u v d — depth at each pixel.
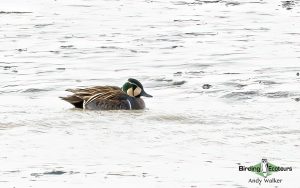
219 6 42.31
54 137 14.13
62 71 23.31
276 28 33.72
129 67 23.92
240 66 23.80
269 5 42.19
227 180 11.09
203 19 37.06
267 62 24.52
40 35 31.69
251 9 40.81
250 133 14.69
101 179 11.05
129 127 15.17
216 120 16.03
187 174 11.44
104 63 24.73
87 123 15.53
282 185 10.82
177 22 35.97
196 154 12.95
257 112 16.97
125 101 17.66
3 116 16.30
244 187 10.70
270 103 18.17
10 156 12.62
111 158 12.54
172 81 21.34
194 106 17.94
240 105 18.02
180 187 10.66
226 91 19.70
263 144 13.80
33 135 14.28
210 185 10.78
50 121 15.67
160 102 18.69
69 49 27.89
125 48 28.00
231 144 13.77
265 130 14.98
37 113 16.86
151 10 40.75
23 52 27.30
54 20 36.50
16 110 17.34
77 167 11.84
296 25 34.75
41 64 24.67
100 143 13.67
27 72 23.20
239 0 44.38
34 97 19.48
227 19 37.03
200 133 14.66
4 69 23.77
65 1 43.91
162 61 25.00
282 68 23.23
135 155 12.80
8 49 28.00
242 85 20.45
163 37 30.98
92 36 31.30
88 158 12.52
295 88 19.80
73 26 34.50
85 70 23.45
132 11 40.28
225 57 25.66
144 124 15.52
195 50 27.47
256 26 34.44
